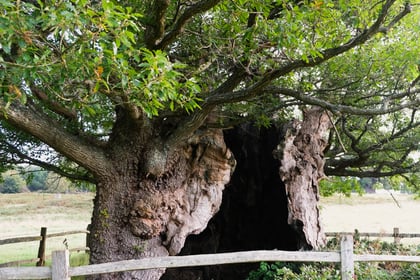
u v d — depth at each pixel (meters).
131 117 5.95
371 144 10.26
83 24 3.43
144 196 6.51
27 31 3.38
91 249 6.38
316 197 8.91
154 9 5.24
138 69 5.42
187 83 4.39
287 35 4.86
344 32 6.16
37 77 3.63
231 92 6.11
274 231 10.52
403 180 11.90
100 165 6.24
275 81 8.08
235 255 4.83
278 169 9.34
